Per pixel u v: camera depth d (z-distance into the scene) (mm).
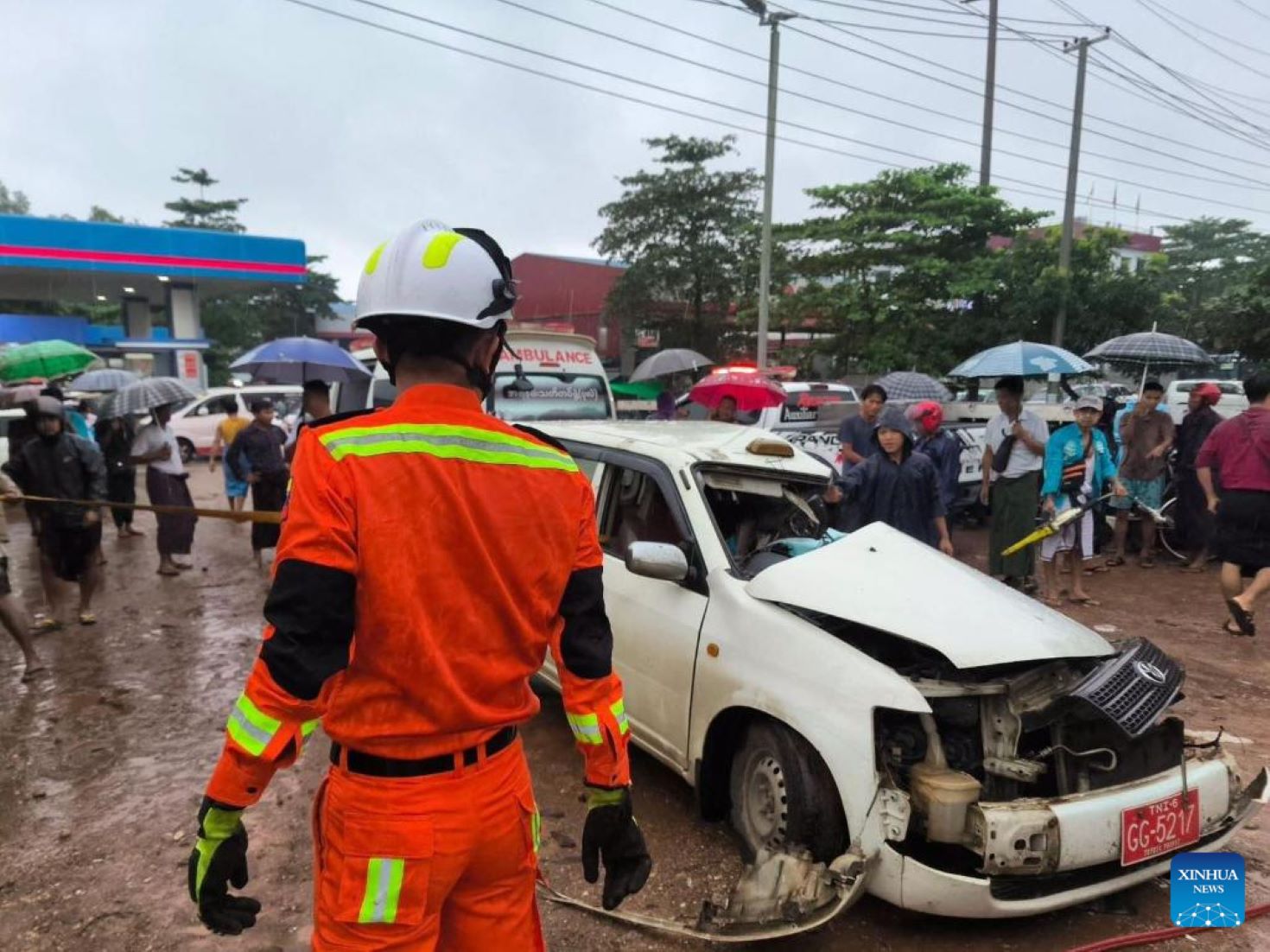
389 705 1455
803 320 19656
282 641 1341
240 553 9109
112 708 4855
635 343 26750
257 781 1380
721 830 3523
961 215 17391
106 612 6836
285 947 2814
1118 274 17375
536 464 1593
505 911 1631
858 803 2705
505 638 1538
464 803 1506
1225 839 3023
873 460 5305
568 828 3564
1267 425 5781
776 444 3998
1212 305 15461
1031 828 2592
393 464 1430
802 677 2939
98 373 10969
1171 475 8984
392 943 1475
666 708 3510
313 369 8828
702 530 3580
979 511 10945
